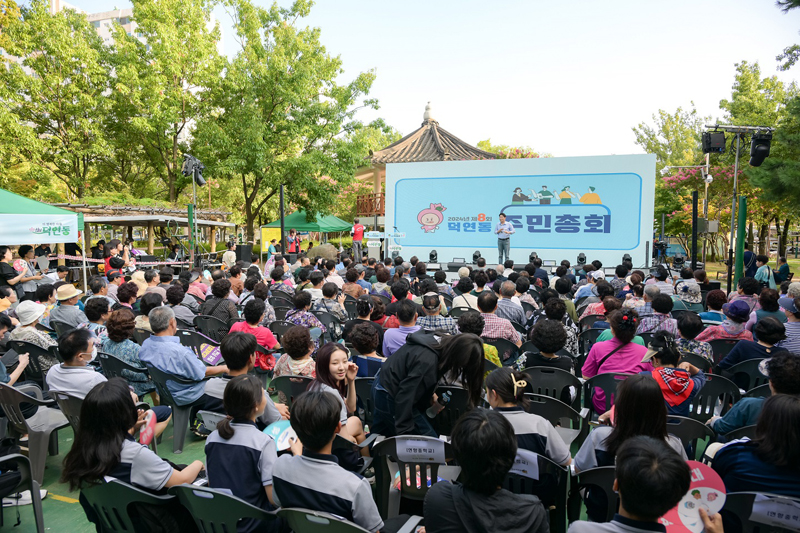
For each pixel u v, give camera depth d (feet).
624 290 24.95
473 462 5.71
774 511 6.47
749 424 9.36
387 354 13.67
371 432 10.82
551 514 8.05
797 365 8.71
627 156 47.52
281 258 32.27
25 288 30.94
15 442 12.23
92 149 60.54
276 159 67.15
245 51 66.39
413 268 36.88
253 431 7.80
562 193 49.42
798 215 63.82
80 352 11.00
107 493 7.07
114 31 65.72
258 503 7.66
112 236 83.71
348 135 70.44
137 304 23.02
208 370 14.52
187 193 98.68
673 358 10.50
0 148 54.13
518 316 19.88
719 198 76.79
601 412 11.73
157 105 62.13
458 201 52.54
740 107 76.84
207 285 29.07
